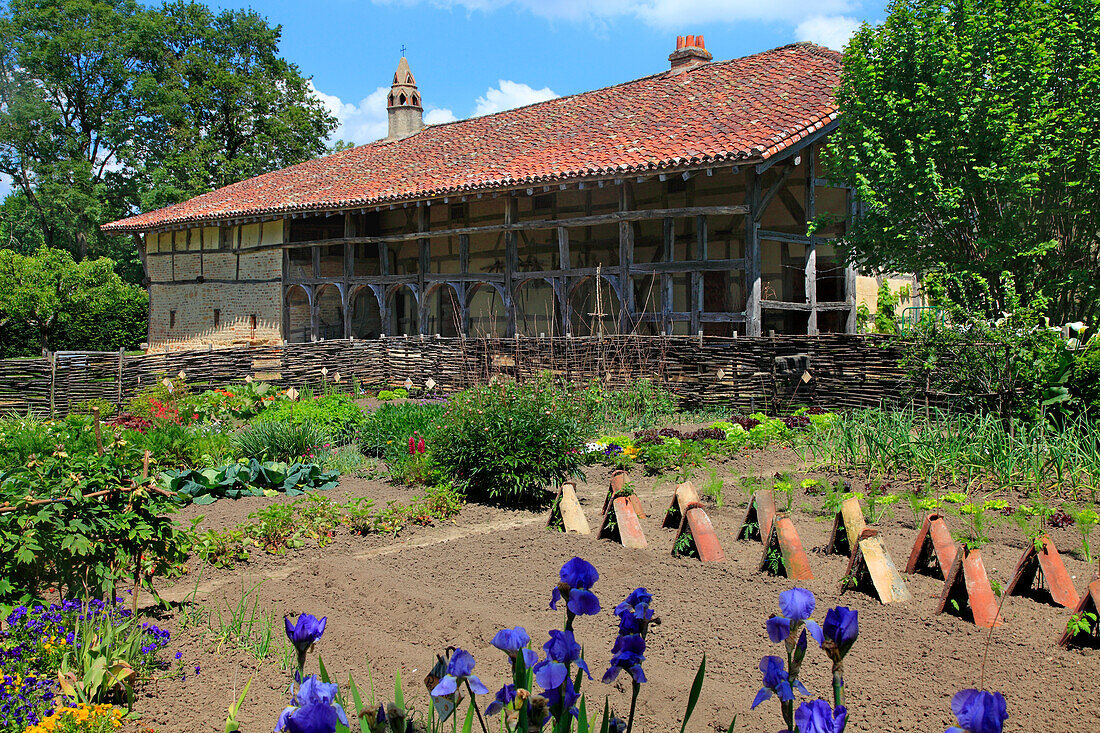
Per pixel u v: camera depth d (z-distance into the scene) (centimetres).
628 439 1063
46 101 4312
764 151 1493
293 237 2472
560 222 1823
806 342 1242
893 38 1307
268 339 2517
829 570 581
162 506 527
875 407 1152
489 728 371
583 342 1485
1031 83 1191
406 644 477
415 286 2170
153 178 4094
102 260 3425
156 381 1647
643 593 238
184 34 4312
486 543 674
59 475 511
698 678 240
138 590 533
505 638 219
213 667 452
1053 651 443
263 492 903
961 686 407
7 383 1658
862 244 1409
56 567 503
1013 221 1220
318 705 189
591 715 388
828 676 423
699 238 1634
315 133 4503
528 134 2267
